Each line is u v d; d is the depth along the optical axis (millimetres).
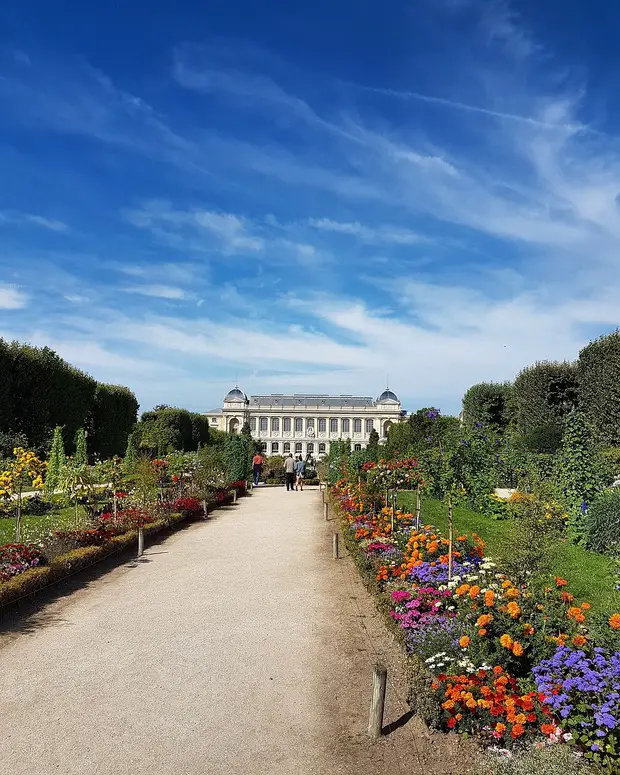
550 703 6059
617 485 17578
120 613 10930
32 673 8227
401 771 5871
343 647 9195
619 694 5762
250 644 9344
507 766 5648
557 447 31781
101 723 6832
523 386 39688
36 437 35312
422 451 14570
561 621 7418
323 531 19938
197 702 7363
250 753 6230
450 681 6617
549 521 11469
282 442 155500
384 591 10891
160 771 5895
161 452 56562
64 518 20172
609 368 31047
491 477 20578
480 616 7340
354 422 156625
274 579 13406
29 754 6188
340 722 6871
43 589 12211
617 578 11570
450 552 10469
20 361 34688
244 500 29906
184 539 18453
